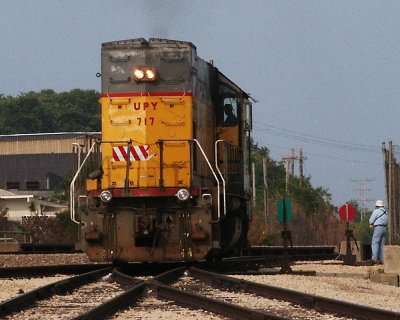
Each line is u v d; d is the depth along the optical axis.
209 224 55.09
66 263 73.50
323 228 160.00
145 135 56.88
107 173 57.16
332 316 33.78
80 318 29.33
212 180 60.72
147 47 57.44
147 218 54.91
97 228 55.91
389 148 76.62
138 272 55.56
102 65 57.72
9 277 51.12
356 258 82.31
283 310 35.56
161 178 55.94
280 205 60.66
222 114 64.00
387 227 77.19
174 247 55.34
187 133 56.84
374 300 41.56
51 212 179.88
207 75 62.06
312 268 66.81
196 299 36.06
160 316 33.06
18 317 32.69
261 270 62.31
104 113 57.53
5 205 177.38
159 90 57.16
